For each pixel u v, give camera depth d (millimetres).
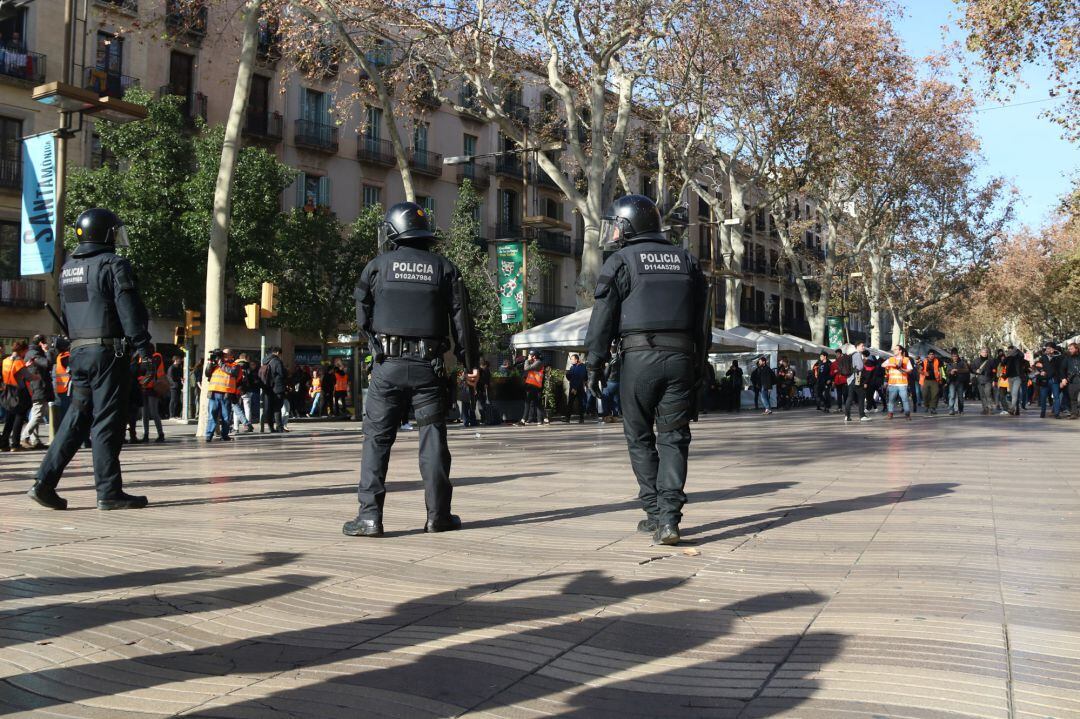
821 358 27047
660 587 3740
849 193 37281
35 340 13195
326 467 9516
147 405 14977
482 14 20594
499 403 21828
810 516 5605
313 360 33562
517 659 2830
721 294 55281
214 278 15680
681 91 26438
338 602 3521
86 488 7449
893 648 2883
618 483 7676
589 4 20766
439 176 37812
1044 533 4945
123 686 2594
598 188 22125
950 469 8586
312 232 28516
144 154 25828
